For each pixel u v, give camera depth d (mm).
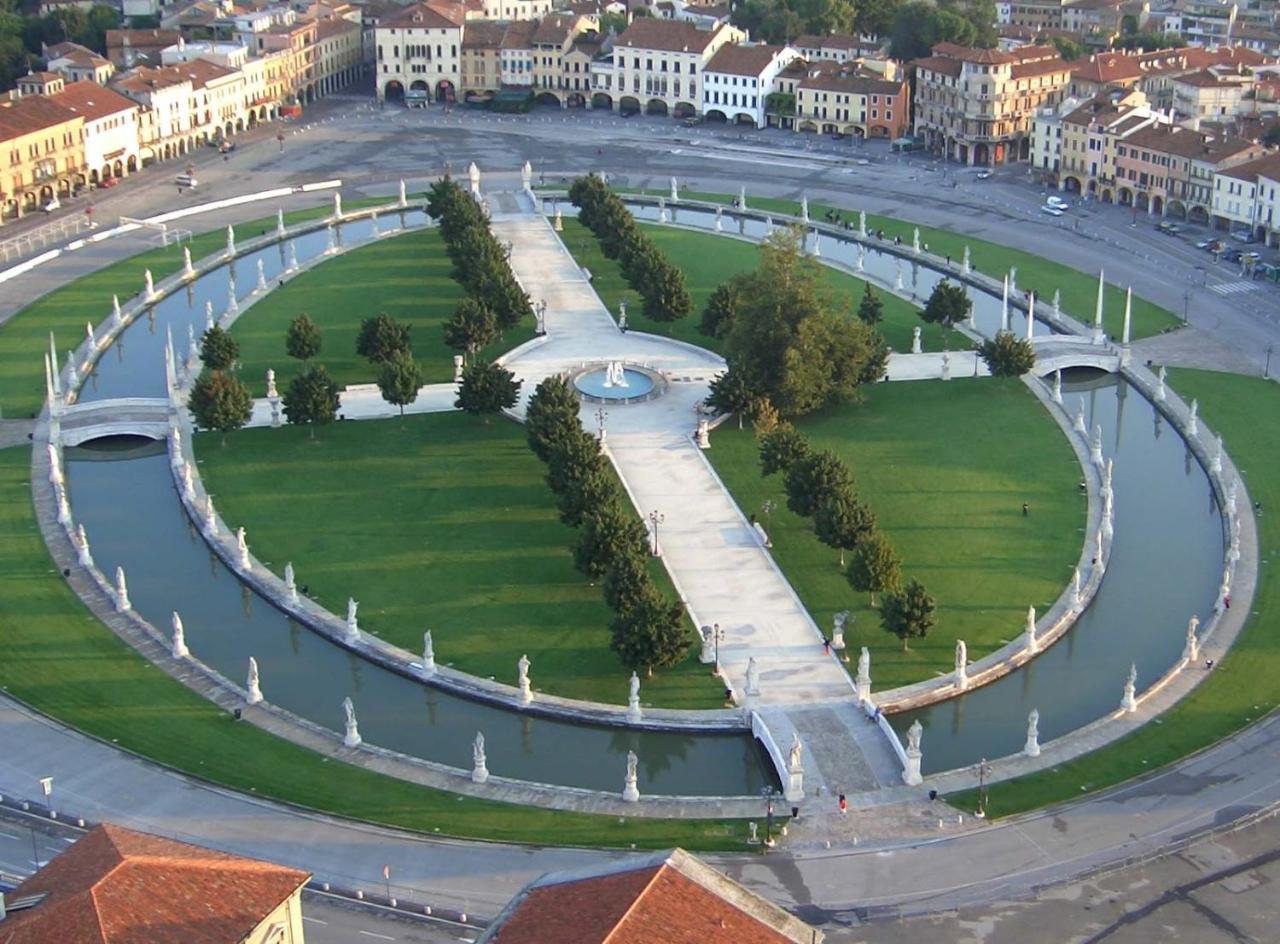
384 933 164750
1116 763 197125
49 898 134125
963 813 187500
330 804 187625
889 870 176750
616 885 132500
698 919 130125
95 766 194000
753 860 178375
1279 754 198125
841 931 166250
